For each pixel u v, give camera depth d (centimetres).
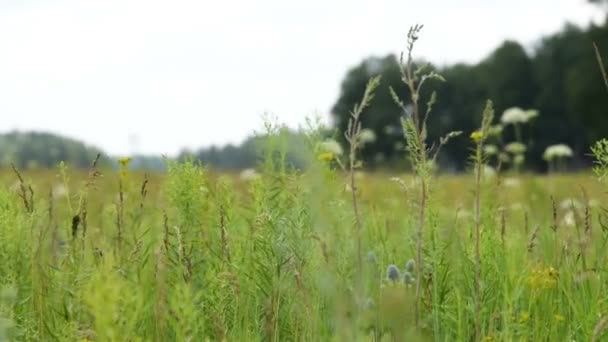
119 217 352
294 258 293
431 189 300
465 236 349
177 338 233
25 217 339
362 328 227
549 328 306
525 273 321
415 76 262
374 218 388
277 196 329
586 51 5362
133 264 303
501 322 307
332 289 236
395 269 265
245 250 318
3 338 245
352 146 243
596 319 285
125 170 380
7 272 308
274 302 295
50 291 306
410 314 244
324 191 258
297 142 261
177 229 292
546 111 6838
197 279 305
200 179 343
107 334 205
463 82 7638
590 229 358
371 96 242
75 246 322
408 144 273
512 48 7250
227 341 264
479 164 287
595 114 5362
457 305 300
